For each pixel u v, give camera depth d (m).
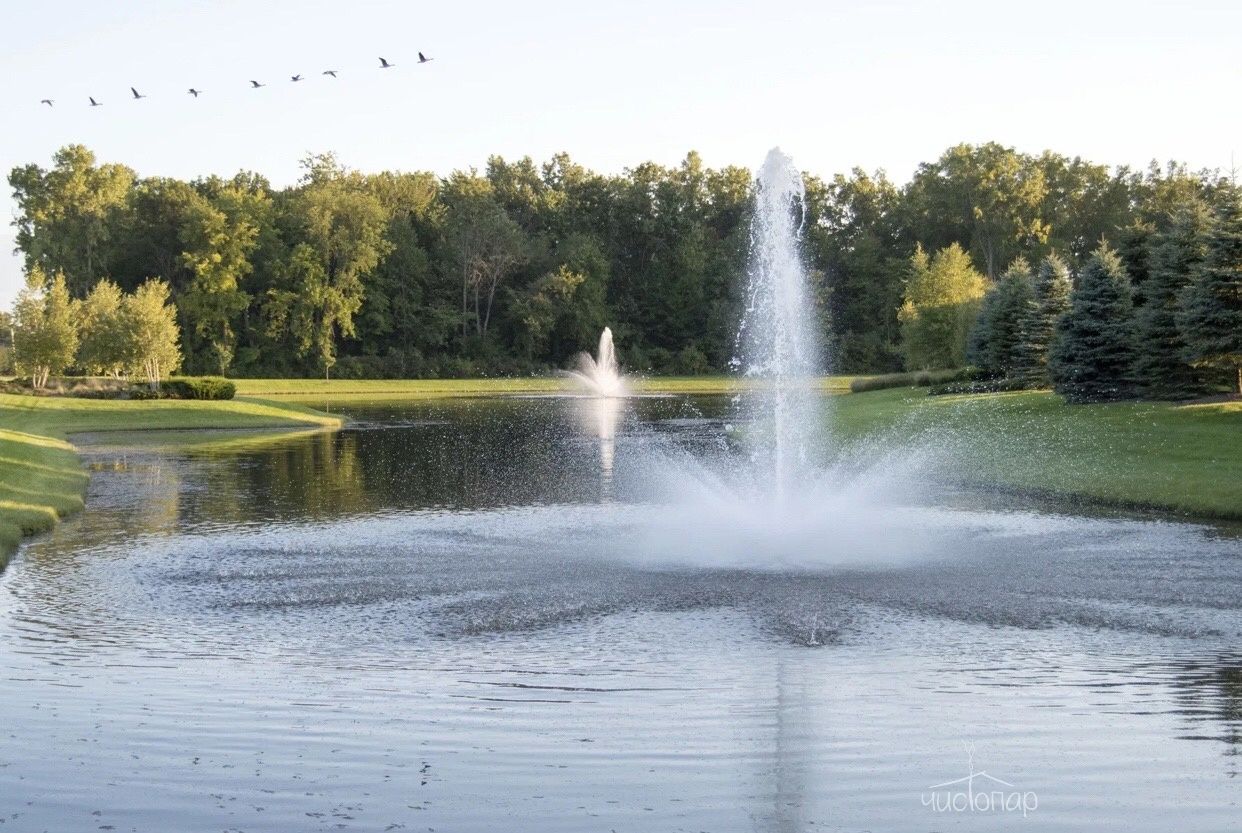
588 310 109.19
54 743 9.54
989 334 53.75
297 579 16.19
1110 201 109.56
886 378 60.28
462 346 109.50
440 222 113.81
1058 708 10.29
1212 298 34.19
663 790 8.56
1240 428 29.31
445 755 9.26
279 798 8.41
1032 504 23.12
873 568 16.50
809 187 118.75
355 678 11.36
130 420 49.72
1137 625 13.21
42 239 100.75
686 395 79.81
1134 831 7.91
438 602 14.64
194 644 12.71
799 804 8.30
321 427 49.69
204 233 97.69
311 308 99.62
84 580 16.27
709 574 16.17
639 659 11.95
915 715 10.14
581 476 29.23
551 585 15.57
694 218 124.12
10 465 27.64
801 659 11.91
